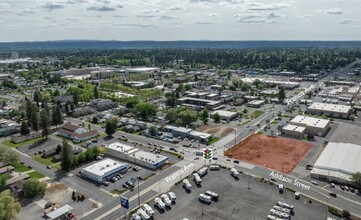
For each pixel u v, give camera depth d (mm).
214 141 159250
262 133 171250
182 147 151375
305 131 170875
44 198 104500
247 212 95125
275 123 190500
